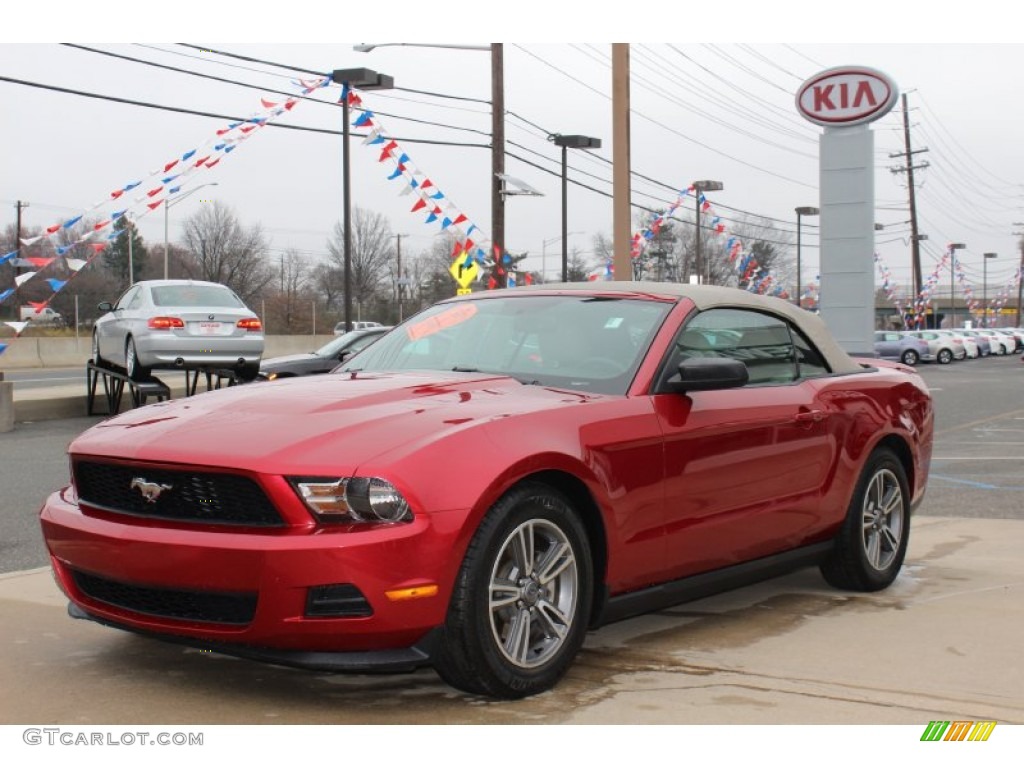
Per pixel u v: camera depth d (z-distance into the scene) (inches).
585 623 157.6
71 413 701.9
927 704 151.0
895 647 180.2
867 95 617.0
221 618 140.3
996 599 215.8
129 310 625.0
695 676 163.5
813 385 208.8
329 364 527.5
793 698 153.2
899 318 3676.2
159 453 145.1
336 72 775.1
